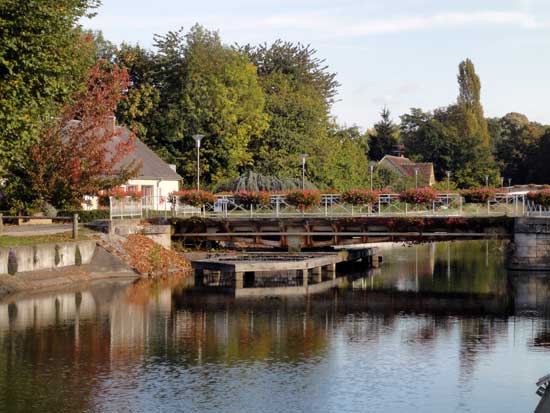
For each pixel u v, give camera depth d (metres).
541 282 48.94
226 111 85.00
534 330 34.38
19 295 41.22
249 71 89.44
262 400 24.31
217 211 59.16
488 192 56.53
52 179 49.94
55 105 42.25
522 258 53.34
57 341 31.34
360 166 103.50
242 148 87.62
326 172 93.81
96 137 52.03
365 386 25.77
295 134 92.44
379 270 56.59
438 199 56.19
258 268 47.59
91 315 36.56
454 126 146.00
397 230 54.22
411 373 27.30
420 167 129.62
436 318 37.19
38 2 35.84
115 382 25.94
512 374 27.23
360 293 44.84
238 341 31.84
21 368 27.47
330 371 27.44
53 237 47.56
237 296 43.12
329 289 46.38
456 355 29.78
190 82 84.88
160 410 23.38
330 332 33.78
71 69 40.38
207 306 39.72
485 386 25.86
